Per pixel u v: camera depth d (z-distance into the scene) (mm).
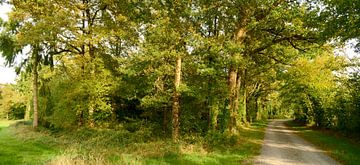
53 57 34312
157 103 25531
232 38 28172
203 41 22938
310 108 45969
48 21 28391
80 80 29375
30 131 32375
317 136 33062
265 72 43312
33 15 30406
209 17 25281
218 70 25203
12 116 76750
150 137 26625
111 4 30375
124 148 20641
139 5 25531
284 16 25047
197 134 26547
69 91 29219
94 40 29484
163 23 22016
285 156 19953
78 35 29844
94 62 29938
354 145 25391
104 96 30766
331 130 38688
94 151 18359
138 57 24375
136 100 33375
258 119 76188
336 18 19031
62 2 29641
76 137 26750
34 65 34875
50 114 35938
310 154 20953
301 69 38250
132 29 29891
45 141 25250
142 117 33219
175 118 24031
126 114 33938
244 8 25781
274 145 25531
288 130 44781
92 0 31047
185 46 23531
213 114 27516
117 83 29453
